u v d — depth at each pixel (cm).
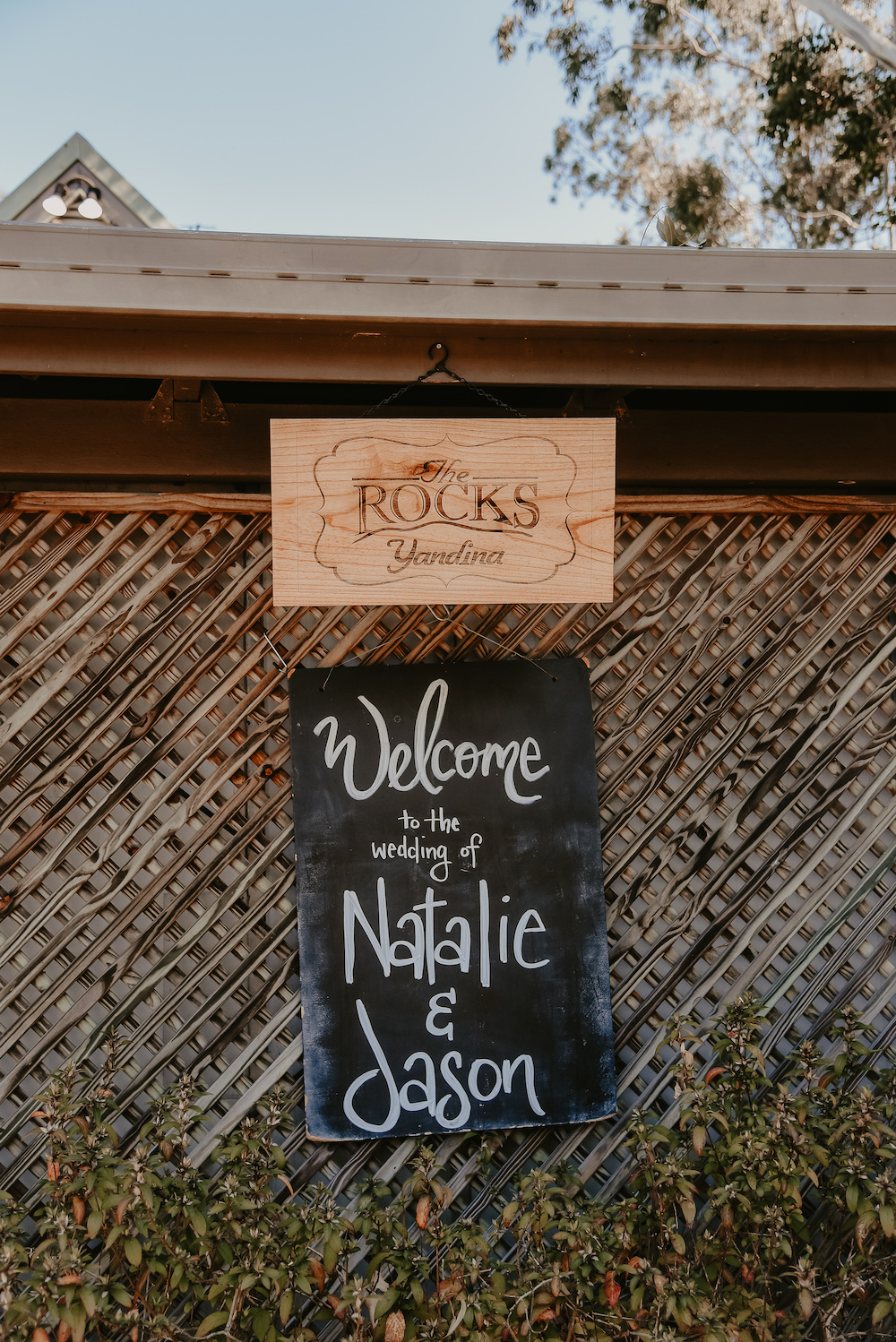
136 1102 236
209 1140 230
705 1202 243
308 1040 231
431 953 237
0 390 252
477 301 189
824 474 267
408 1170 240
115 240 179
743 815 263
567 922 242
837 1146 226
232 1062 238
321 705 241
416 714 243
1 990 232
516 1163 239
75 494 240
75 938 245
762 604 270
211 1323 188
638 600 262
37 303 175
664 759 260
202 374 197
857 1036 265
